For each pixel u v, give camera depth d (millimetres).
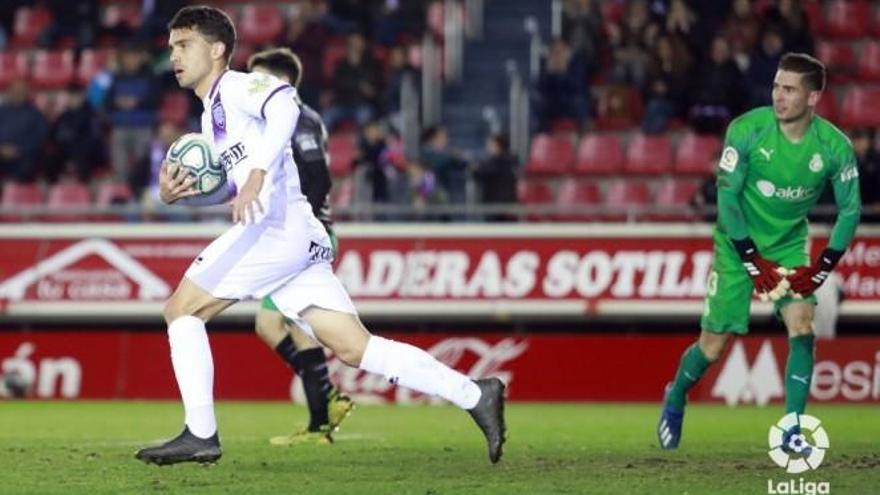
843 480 21516
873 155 49625
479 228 46969
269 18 65938
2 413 39406
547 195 56406
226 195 21828
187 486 20781
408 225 47125
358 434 32250
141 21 64875
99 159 57312
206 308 21766
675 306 46000
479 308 46438
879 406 43625
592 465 23766
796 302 26000
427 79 60469
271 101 20844
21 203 56750
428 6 65688
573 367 46125
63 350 47281
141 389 46812
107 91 59094
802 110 25438
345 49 63094
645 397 45719
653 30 58750
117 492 20094
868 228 45531
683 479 21609
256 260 21516
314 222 22062
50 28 65438
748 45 58875
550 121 58844
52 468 23266
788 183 25984
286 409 41719
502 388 22078
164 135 55094
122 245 47500
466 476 22094
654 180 56750
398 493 19906
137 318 47781
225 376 46625
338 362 46156
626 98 58750
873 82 61156
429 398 45656
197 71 21500
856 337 44938
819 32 62844
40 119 57531
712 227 46281
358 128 57875
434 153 52125
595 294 46312
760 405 44656
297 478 21828
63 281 47469
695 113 56656
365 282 46844
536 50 61906
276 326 28984
